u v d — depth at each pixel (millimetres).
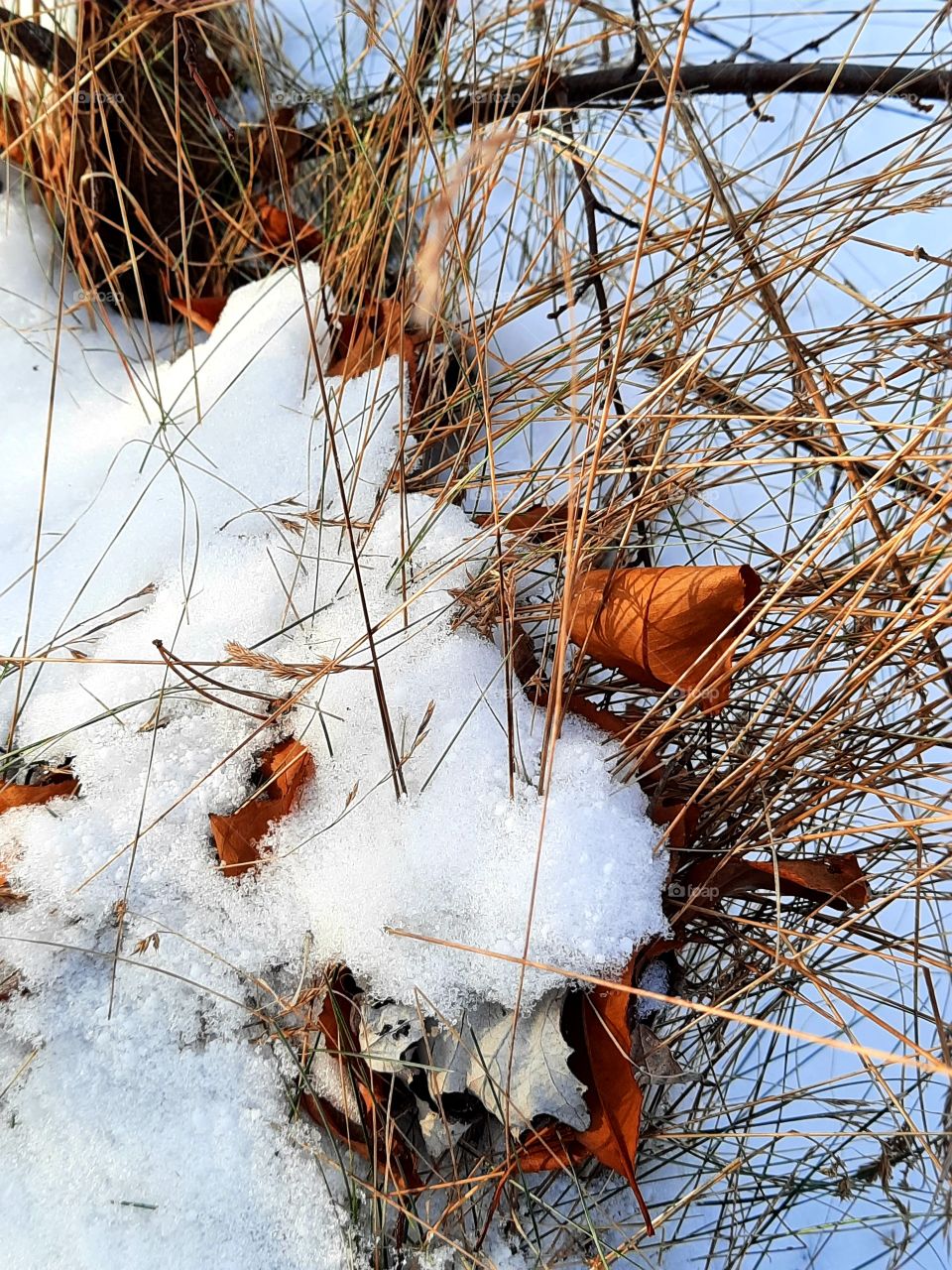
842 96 613
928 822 425
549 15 517
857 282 624
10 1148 461
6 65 558
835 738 475
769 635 435
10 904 463
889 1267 486
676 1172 507
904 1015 491
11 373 566
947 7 505
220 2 510
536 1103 433
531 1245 474
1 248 580
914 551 464
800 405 484
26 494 536
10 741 477
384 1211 464
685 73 578
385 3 623
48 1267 451
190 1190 460
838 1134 449
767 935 482
